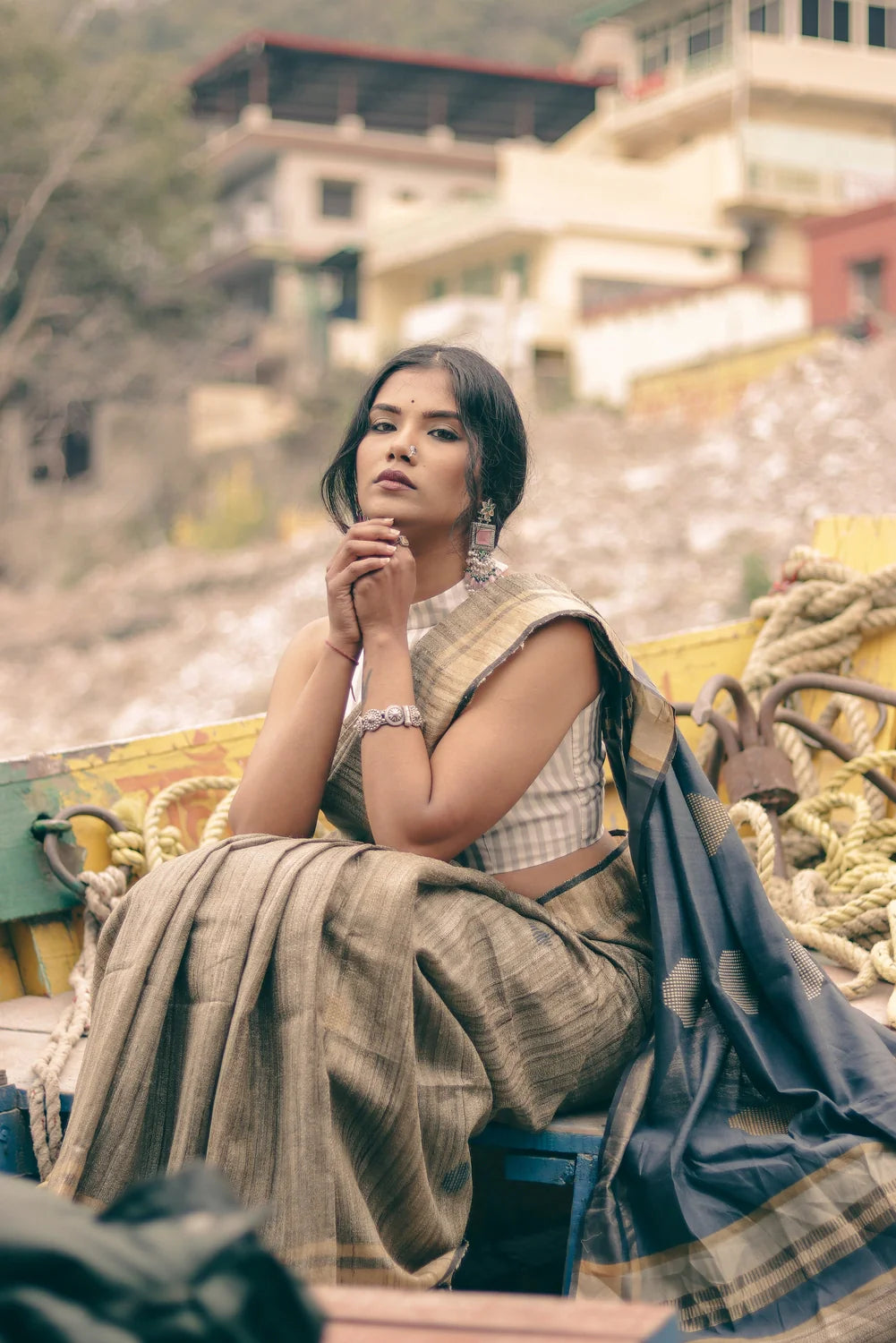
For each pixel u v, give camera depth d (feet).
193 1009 6.44
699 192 107.24
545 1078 7.02
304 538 86.58
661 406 86.12
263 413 112.88
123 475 108.68
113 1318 2.67
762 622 12.66
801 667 12.06
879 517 12.48
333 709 7.63
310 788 7.63
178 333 114.52
